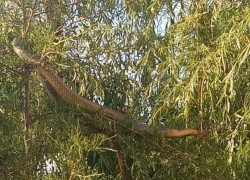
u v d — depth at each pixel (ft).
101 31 16.80
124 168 18.45
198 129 18.56
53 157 13.91
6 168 13.99
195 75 17.54
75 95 15.88
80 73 16.52
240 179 17.43
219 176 16.80
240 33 16.65
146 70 19.54
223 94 16.60
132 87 18.74
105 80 17.76
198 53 18.86
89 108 16.10
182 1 21.56
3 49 15.42
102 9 17.33
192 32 20.31
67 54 15.49
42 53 14.42
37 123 15.20
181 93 18.26
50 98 16.52
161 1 20.30
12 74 15.61
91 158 18.86
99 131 16.57
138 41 18.13
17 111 15.52
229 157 16.98
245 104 17.28
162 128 16.87
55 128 15.30
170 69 19.67
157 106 18.95
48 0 16.46
